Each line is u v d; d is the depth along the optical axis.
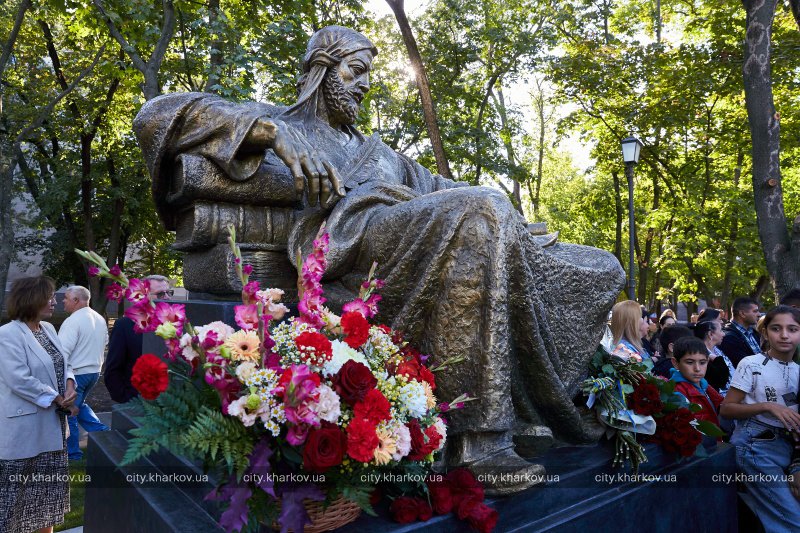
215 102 2.74
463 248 2.19
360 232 2.64
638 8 17.50
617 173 18.95
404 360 1.96
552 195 26.08
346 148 3.36
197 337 1.66
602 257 2.99
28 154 17.38
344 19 11.60
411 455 1.77
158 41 8.37
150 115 2.74
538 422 2.52
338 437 1.56
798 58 11.26
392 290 2.34
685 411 2.78
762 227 7.62
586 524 2.21
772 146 7.50
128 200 16.81
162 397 1.62
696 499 2.90
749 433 3.46
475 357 2.15
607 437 2.65
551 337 2.39
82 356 5.46
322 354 1.67
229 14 8.77
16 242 18.59
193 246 2.87
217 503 1.92
